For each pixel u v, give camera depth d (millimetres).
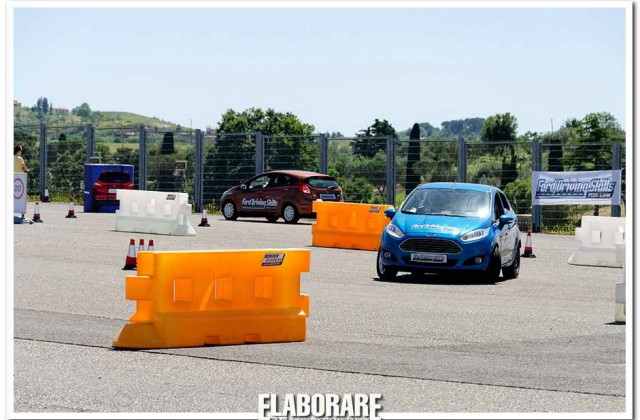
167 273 19219
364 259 38406
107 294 26250
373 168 66688
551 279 33250
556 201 58969
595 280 33094
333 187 59875
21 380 16188
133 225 47969
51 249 37812
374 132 130125
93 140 76000
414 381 16500
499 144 62750
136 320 19406
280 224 58250
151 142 73750
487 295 28281
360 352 19016
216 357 18375
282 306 20297
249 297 20062
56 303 24469
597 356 18875
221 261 19734
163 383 16156
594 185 58250
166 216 47281
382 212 42250
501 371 17328
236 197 61094
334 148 67688
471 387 16109
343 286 29594
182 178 72875
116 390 15625
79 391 15508
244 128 105125
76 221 53969
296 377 16719
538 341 20516
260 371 17156
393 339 20531
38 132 78000
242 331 19953
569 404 15094
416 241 31172
